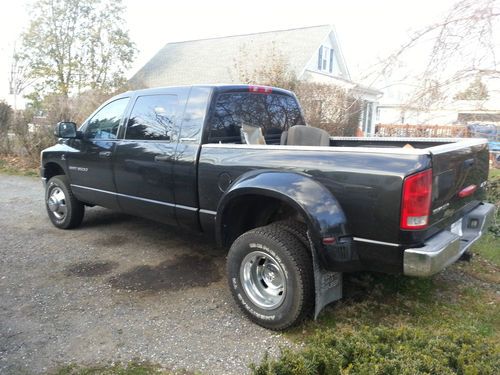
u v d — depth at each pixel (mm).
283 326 3225
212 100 4051
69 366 2861
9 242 5383
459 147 3221
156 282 4203
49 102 13109
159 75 26594
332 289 3305
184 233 5734
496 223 5590
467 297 3803
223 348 3078
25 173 11047
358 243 2988
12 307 3682
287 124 5102
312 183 3104
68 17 26719
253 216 3809
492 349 2438
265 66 12445
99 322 3438
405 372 2168
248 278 3426
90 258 4832
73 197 5734
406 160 2781
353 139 4992
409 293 3844
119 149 4750
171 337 3223
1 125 12828
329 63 24812
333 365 2371
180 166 4074
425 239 2871
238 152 3641
